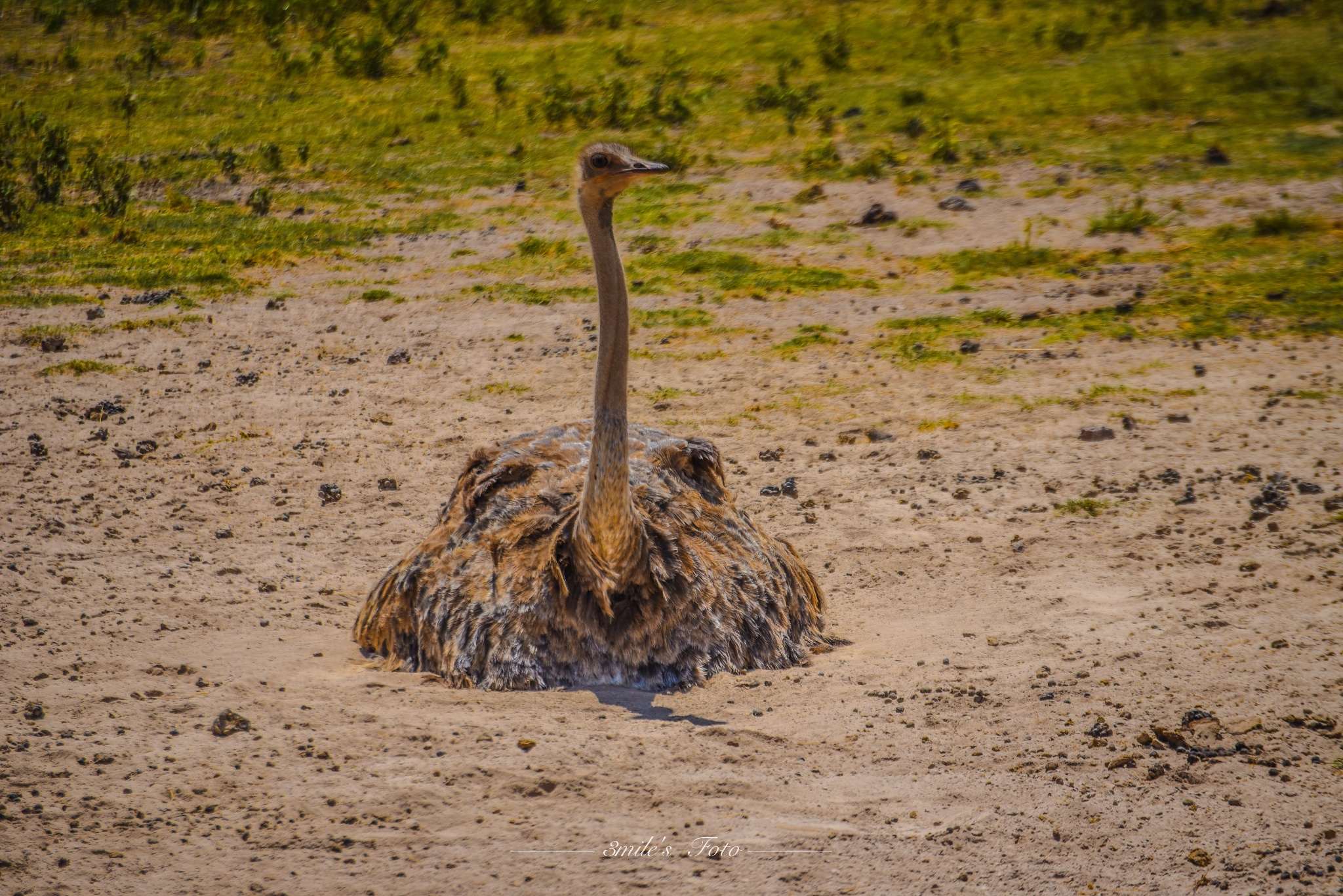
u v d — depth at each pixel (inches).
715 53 2425.0
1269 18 2559.1
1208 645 544.4
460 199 1599.4
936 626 589.3
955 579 647.1
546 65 2325.3
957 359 1036.5
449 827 409.1
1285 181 1563.7
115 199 1512.1
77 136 1838.1
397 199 1599.4
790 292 1242.6
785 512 748.0
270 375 1018.1
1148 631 562.9
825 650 565.9
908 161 1726.1
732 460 840.9
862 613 617.3
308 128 1919.3
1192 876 380.5
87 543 687.1
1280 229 1368.1
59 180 1537.9
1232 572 629.3
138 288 1245.7
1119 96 2022.6
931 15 2694.4
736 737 465.7
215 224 1466.5
